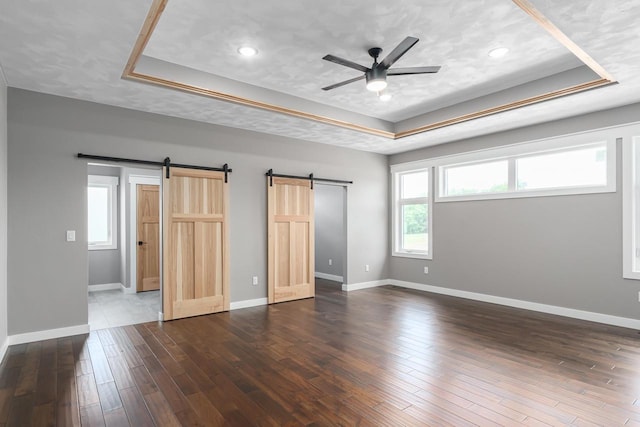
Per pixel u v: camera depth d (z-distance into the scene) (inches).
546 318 185.3
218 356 134.4
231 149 207.0
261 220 219.3
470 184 238.8
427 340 151.6
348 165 262.7
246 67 150.9
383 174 285.1
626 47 113.6
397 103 198.1
